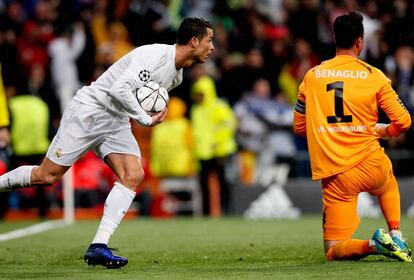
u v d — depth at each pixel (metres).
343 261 24.62
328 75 25.12
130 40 63.91
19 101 51.38
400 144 57.44
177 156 55.28
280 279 21.11
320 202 54.75
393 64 63.09
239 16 67.00
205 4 67.62
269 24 67.25
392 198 25.28
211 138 54.16
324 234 25.33
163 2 66.44
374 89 24.77
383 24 66.00
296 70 63.53
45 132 51.75
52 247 32.81
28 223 48.97
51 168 25.30
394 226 25.31
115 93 24.03
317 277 21.31
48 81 62.53
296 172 57.22
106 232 24.38
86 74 63.38
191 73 61.78
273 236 37.25
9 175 25.69
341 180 24.75
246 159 56.91
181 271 23.28
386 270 22.34
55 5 65.56
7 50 60.00
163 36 64.44
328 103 24.98
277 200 54.47
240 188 54.56
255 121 56.81
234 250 30.47
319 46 66.81
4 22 63.97
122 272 23.17
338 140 24.84
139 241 35.25
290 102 63.06
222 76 62.12
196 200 55.84
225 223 47.28
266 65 62.75
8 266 25.44
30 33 63.72
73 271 23.66
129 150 25.27
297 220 49.62
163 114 24.81
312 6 67.88
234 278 21.41
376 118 25.05
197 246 32.53
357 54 25.42
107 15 64.94
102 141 25.33
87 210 54.03
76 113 25.06
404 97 59.62
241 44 65.81
